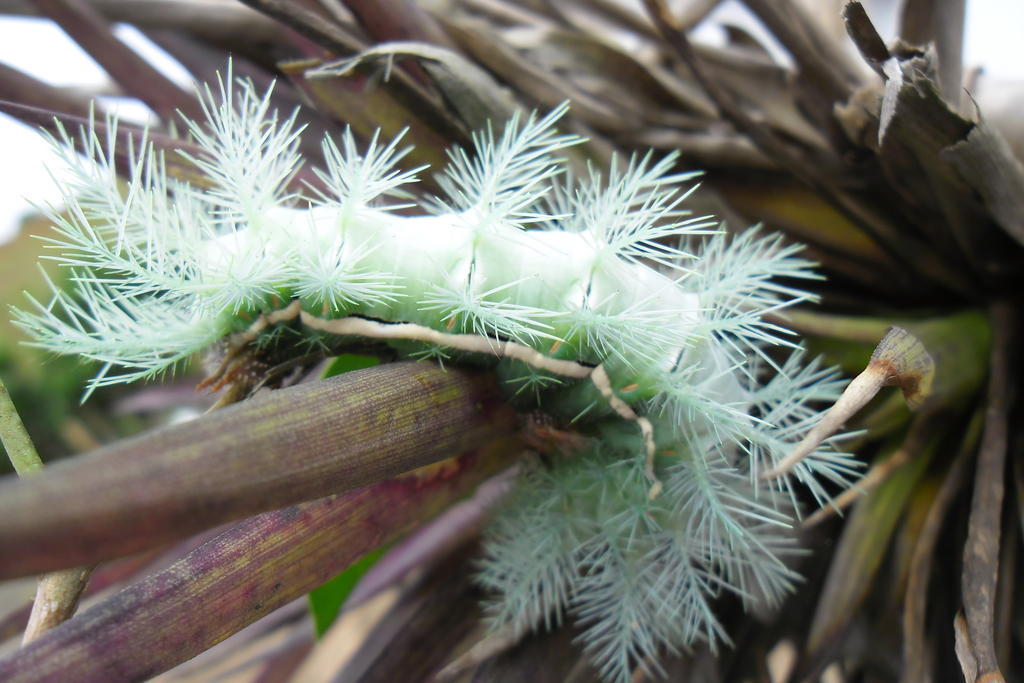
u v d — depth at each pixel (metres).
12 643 0.16
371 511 0.09
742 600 0.12
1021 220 0.11
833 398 0.11
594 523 0.11
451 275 0.09
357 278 0.09
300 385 0.08
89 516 0.06
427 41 0.12
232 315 0.10
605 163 0.13
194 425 0.07
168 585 0.07
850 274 0.14
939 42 0.12
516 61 0.13
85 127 0.11
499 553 0.12
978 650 0.09
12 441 0.09
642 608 0.11
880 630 0.12
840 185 0.13
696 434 0.10
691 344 0.10
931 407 0.12
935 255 0.13
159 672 0.07
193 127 0.10
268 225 0.09
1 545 0.06
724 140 0.14
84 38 0.13
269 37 0.14
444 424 0.09
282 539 0.08
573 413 0.10
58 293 0.09
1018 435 0.12
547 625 0.12
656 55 0.16
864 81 0.14
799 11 0.14
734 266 0.11
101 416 0.30
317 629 0.13
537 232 0.10
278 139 0.10
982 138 0.10
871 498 0.12
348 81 0.11
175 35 0.14
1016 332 0.12
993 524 0.10
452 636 0.13
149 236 0.09
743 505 0.12
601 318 0.09
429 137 0.12
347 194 0.10
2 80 0.12
